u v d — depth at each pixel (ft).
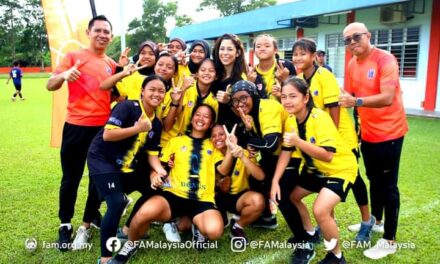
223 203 12.78
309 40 11.99
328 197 10.48
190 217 12.01
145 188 12.11
